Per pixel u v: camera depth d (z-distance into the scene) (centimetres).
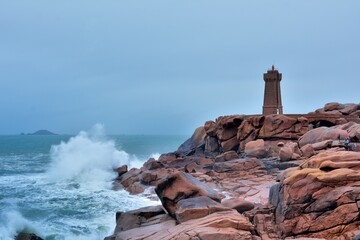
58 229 2203
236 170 3206
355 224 1548
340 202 1573
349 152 1867
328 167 1730
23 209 2719
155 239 1496
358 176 1647
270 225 1688
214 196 1933
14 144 16950
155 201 2917
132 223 1906
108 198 3108
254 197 2439
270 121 4428
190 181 1984
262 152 3822
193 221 1592
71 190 3584
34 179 4406
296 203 1639
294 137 4344
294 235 1603
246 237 1454
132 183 3622
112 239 1673
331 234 1561
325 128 3641
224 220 1529
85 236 2094
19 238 2009
